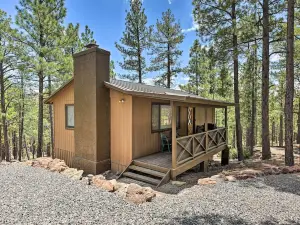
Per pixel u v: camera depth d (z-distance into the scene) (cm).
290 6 666
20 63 1016
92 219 304
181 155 585
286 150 679
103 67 667
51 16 984
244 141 2480
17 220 295
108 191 432
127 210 340
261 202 371
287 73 677
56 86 1143
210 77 1504
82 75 690
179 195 427
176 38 1548
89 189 439
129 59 1596
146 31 1545
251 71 1267
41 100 1071
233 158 1136
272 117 2034
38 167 642
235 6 906
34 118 1579
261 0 838
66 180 501
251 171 573
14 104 1479
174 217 313
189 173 702
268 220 302
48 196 389
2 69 1157
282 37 840
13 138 1905
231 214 322
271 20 850
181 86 1689
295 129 2247
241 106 1469
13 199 370
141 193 399
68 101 787
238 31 834
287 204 362
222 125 1805
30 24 954
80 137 700
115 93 667
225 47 926
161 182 521
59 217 308
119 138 660
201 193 423
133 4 1523
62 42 996
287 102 677
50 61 1005
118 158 663
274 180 510
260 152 1273
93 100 653
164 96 536
